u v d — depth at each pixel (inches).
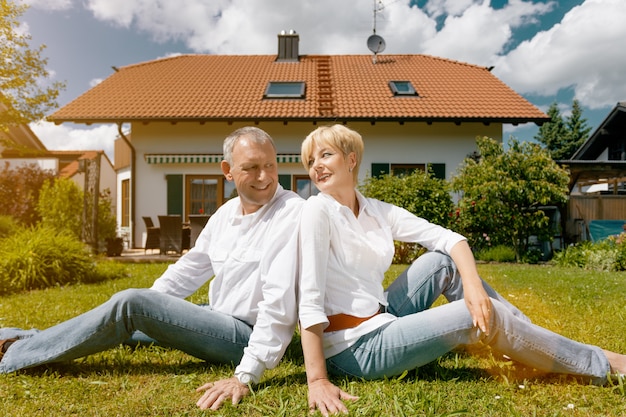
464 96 609.0
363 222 91.0
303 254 82.9
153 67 719.1
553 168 431.5
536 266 384.2
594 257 383.2
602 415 73.2
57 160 725.3
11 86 518.0
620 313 155.4
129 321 89.7
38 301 196.1
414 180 450.9
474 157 570.9
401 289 96.7
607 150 733.3
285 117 545.0
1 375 90.4
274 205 92.2
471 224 453.7
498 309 81.4
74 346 89.8
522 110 570.3
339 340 85.0
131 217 582.6
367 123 581.3
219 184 585.0
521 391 82.7
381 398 77.5
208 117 546.3
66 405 78.4
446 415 72.2
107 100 596.4
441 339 80.9
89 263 283.1
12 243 270.5
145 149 584.1
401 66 720.3
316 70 696.4
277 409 74.4
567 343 83.7
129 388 86.8
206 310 93.1
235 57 761.6
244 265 91.9
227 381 82.1
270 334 83.1
